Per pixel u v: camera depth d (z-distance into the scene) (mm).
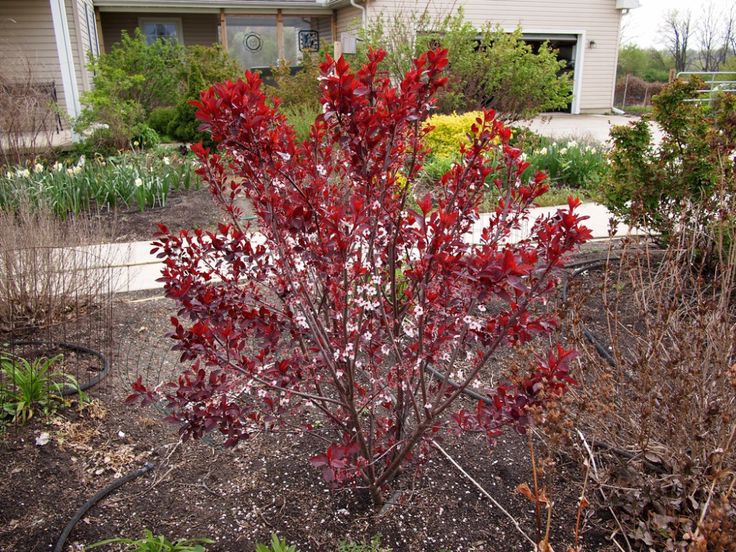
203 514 2504
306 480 2701
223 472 2762
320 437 2605
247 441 2975
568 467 2779
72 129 11312
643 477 2512
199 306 2215
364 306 2129
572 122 18781
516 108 12867
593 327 4078
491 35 13148
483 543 2383
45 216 4480
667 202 4895
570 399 2641
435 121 9312
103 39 19547
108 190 7402
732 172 3871
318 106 11312
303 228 2004
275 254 2117
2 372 3389
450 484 2697
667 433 2516
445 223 1928
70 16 13398
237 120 1898
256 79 1947
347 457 2299
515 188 2496
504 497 2627
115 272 5234
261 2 18766
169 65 14375
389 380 2273
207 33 20609
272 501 2574
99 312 4293
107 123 10633
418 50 12016
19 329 4000
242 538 2379
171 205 7613
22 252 4062
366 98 1976
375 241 2203
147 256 5777
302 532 2410
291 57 21609
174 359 3736
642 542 2369
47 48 13758
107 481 2684
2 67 11688
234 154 2086
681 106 4809
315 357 2400
